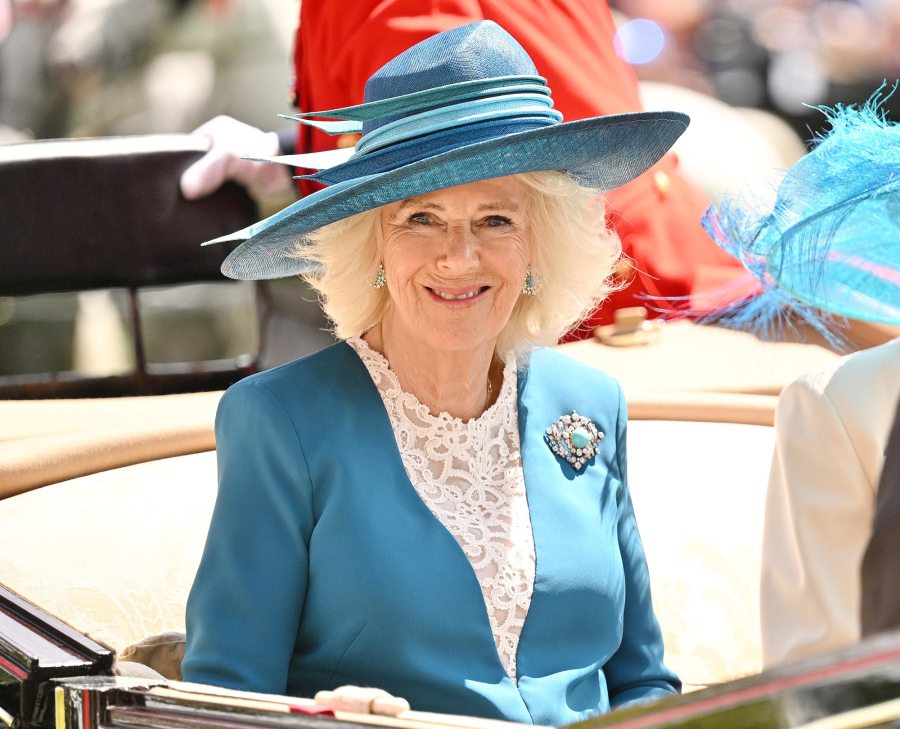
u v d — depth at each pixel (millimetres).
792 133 21156
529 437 8141
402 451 7836
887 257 7762
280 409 7652
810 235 7500
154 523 9992
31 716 6418
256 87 18938
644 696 8211
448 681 7387
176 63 19234
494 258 7742
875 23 21578
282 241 8055
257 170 15523
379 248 7977
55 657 6523
